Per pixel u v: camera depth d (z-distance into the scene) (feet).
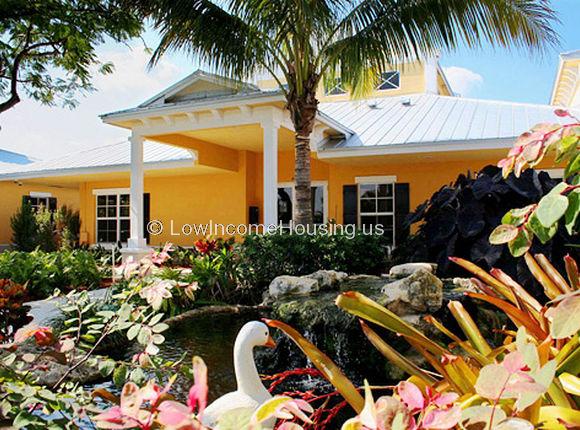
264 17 23.84
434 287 14.47
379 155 35.68
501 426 2.36
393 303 14.24
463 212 19.30
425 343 4.92
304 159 27.53
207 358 15.25
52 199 66.80
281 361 15.15
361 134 40.22
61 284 28.09
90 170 47.67
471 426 2.53
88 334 7.87
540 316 4.99
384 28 24.48
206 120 31.65
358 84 30.73
